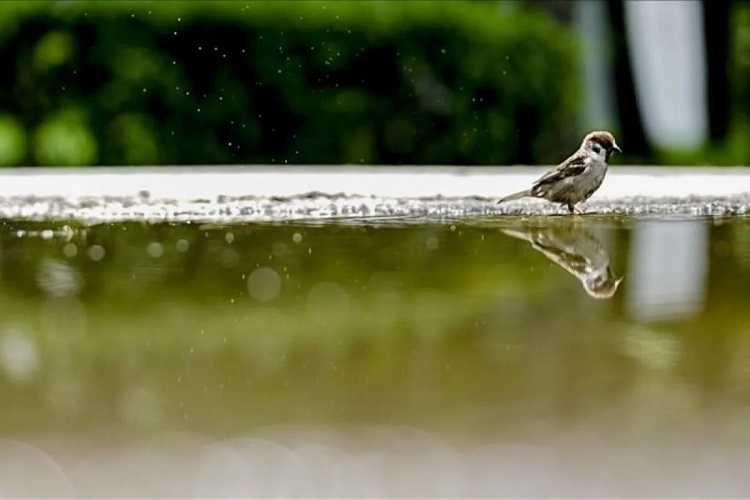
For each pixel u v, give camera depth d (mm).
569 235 12352
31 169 29328
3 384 4859
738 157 52531
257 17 32875
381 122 33906
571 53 36469
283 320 6551
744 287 7898
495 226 13664
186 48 32656
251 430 4051
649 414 4230
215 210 16703
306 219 14859
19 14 32219
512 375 4965
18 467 3629
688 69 59094
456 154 34531
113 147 32531
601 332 6078
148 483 3455
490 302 7207
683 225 13797
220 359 5387
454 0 35469
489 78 34562
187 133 32875
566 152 36344
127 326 6371
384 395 4602
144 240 12000
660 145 54062
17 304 7301
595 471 3543
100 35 32312
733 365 5148
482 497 3340
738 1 52656
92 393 4668
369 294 7637
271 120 33312
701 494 3354
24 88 32375
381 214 15969
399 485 3428
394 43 33719
